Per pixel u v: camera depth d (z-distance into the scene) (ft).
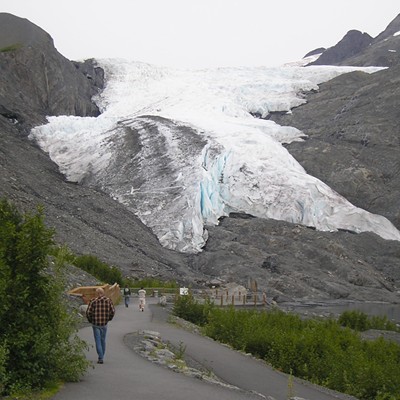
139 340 57.16
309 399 42.73
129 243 215.31
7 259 31.60
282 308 157.28
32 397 28.68
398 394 50.39
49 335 31.65
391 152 342.44
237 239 246.47
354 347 70.13
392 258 253.24
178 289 153.17
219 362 53.78
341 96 417.49
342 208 280.92
